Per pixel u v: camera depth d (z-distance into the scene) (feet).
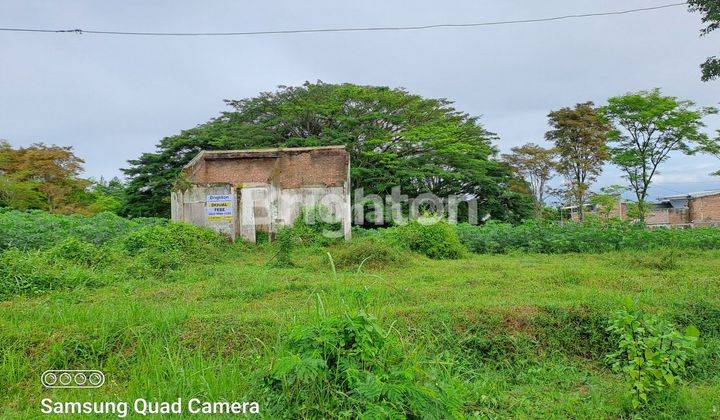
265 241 61.93
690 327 15.80
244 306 25.90
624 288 28.96
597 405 16.11
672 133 80.02
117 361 19.17
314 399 14.08
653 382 15.44
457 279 32.30
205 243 49.29
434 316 22.36
